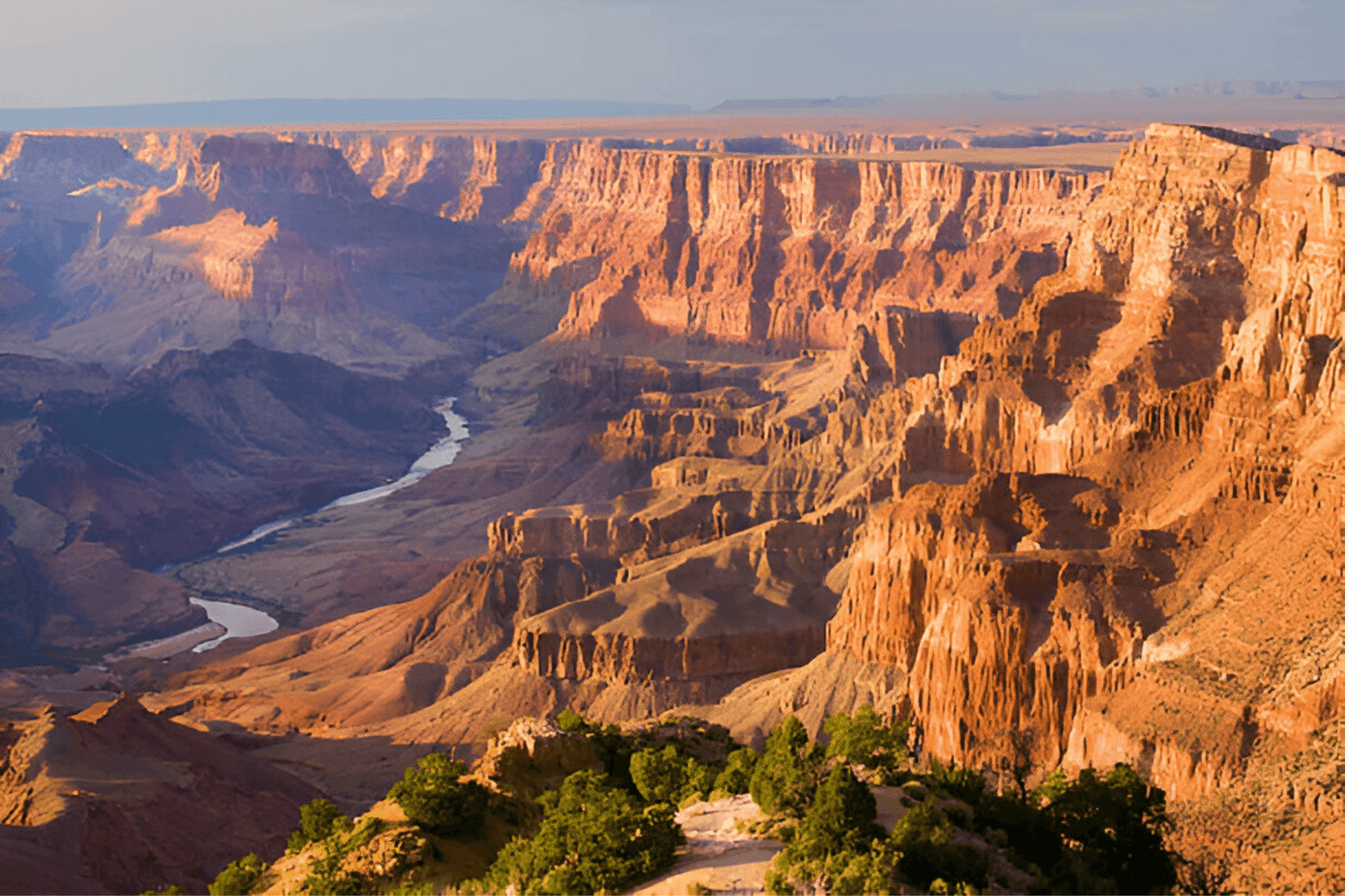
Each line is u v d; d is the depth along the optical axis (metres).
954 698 160.12
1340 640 126.38
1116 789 88.25
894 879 73.12
